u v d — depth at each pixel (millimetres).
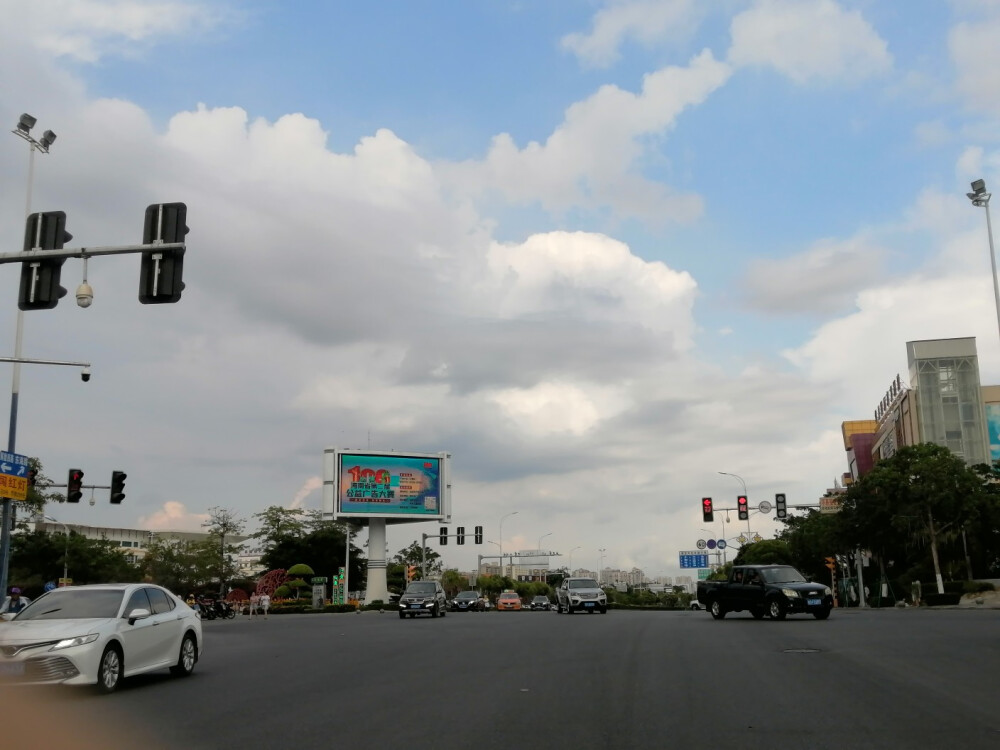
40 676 12312
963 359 82000
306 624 37281
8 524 33500
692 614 41500
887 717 10078
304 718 10695
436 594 45719
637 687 12945
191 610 16344
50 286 16719
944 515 55156
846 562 76875
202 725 10242
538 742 9023
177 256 16484
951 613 35812
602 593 47594
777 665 15414
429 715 10781
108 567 66688
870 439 113375
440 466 73625
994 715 10078
